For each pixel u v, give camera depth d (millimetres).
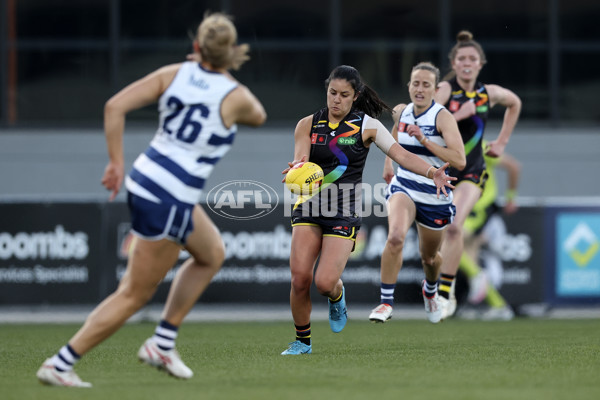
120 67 55312
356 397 15898
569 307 41094
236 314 43406
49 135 54844
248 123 17062
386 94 56375
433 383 17906
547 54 57031
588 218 41219
